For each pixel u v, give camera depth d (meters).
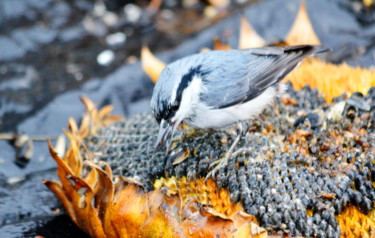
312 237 6.45
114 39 13.01
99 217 6.78
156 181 7.36
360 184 6.65
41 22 13.13
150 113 8.84
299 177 6.78
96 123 8.73
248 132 7.93
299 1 12.76
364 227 6.49
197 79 7.71
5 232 7.94
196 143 7.64
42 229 8.05
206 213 6.25
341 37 12.14
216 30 12.52
